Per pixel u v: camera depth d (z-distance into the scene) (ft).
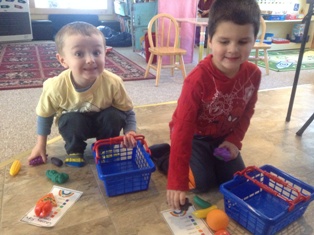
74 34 3.24
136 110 5.83
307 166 4.03
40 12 15.70
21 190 3.37
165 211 3.10
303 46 4.96
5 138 4.66
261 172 3.14
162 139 4.66
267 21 13.24
